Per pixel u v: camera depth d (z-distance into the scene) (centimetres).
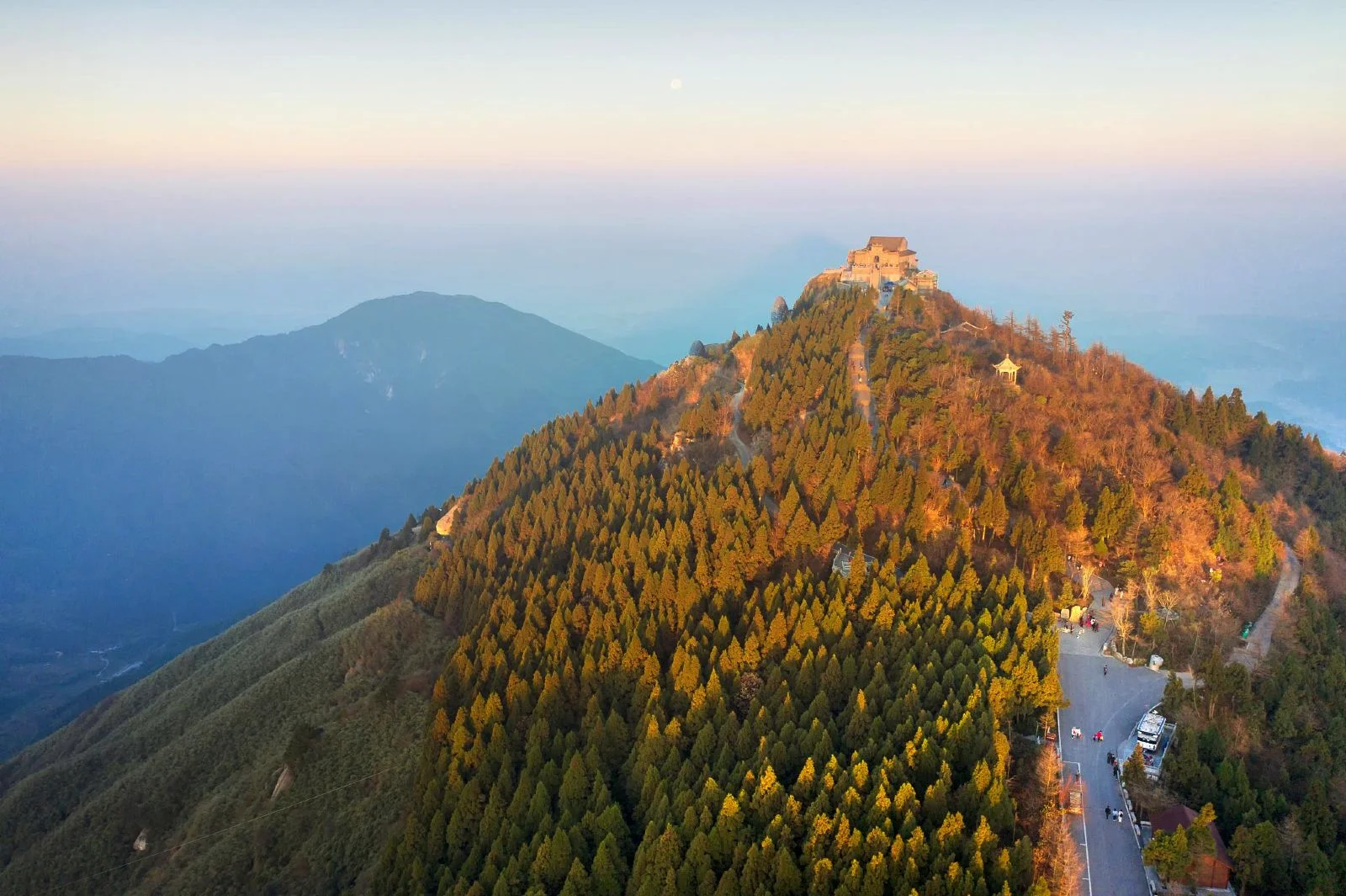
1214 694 9731
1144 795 8469
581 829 8438
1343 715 10012
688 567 12181
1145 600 12000
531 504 15650
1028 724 9431
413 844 9056
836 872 7225
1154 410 16475
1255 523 12912
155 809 12581
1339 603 12394
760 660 10362
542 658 11075
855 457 13825
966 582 11150
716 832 7681
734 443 16900
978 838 7131
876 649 9944
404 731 11688
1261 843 7550
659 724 9469
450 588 14338
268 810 11500
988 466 14300
